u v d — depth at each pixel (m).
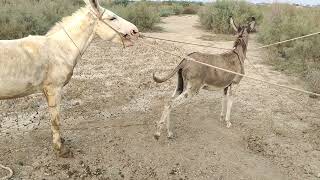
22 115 7.13
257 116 7.59
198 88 6.19
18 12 14.63
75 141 6.20
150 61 11.64
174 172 5.49
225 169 5.61
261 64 11.82
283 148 6.31
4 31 13.46
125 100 8.16
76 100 8.03
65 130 6.58
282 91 9.20
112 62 11.37
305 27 13.75
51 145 6.02
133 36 5.54
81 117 7.16
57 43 5.28
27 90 5.19
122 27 5.43
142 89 8.95
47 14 15.62
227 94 6.90
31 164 5.50
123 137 6.42
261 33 15.54
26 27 14.09
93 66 10.81
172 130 6.78
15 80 4.96
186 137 6.54
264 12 19.50
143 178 5.32
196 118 7.36
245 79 10.05
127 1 26.47
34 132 6.45
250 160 5.89
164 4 33.41
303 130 7.03
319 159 6.01
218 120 7.31
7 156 5.66
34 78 5.09
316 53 12.10
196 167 5.63
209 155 5.97
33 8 15.58
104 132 6.57
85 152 5.88
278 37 13.74
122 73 10.20
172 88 9.11
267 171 5.62
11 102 7.67
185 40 15.78
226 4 19.64
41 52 5.10
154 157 5.84
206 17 19.69
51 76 5.23
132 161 5.71
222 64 6.33
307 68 10.89
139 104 7.98
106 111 7.52
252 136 6.70
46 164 5.50
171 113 7.54
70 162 5.58
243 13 19.47
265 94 8.93
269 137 6.69
